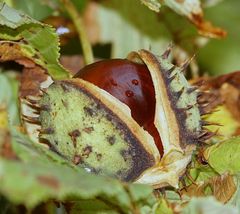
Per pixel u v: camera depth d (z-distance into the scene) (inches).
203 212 16.2
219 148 17.6
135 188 15.5
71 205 16.9
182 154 17.0
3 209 17.9
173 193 17.3
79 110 16.6
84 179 14.8
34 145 16.0
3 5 17.8
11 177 13.8
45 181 14.0
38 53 18.3
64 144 16.7
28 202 13.8
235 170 17.5
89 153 16.5
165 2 19.2
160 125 16.9
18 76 18.7
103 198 16.4
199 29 19.8
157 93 17.0
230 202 17.2
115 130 16.5
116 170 16.6
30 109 18.1
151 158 16.7
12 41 18.1
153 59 17.1
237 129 19.5
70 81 16.8
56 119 16.8
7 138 14.9
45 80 18.6
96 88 16.7
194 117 17.1
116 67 17.2
